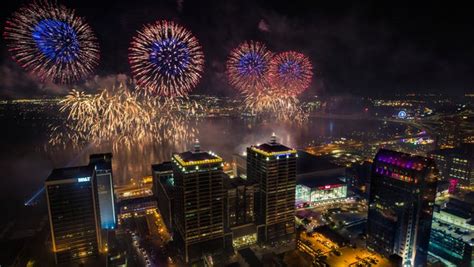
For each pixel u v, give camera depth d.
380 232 186.50
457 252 190.50
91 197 174.25
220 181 190.62
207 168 185.50
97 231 179.38
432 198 175.00
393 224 177.75
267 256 164.88
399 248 176.12
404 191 172.12
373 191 190.00
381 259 129.38
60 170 180.62
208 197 189.00
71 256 176.12
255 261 177.50
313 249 140.75
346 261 128.25
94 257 180.25
